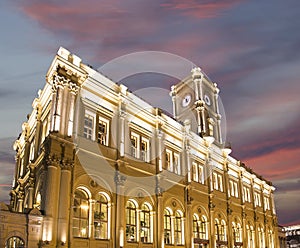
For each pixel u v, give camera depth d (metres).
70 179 21.00
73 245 20.19
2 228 17.38
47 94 24.78
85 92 24.06
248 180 48.28
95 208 22.73
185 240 29.97
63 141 21.11
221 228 37.22
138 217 25.80
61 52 23.06
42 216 18.88
